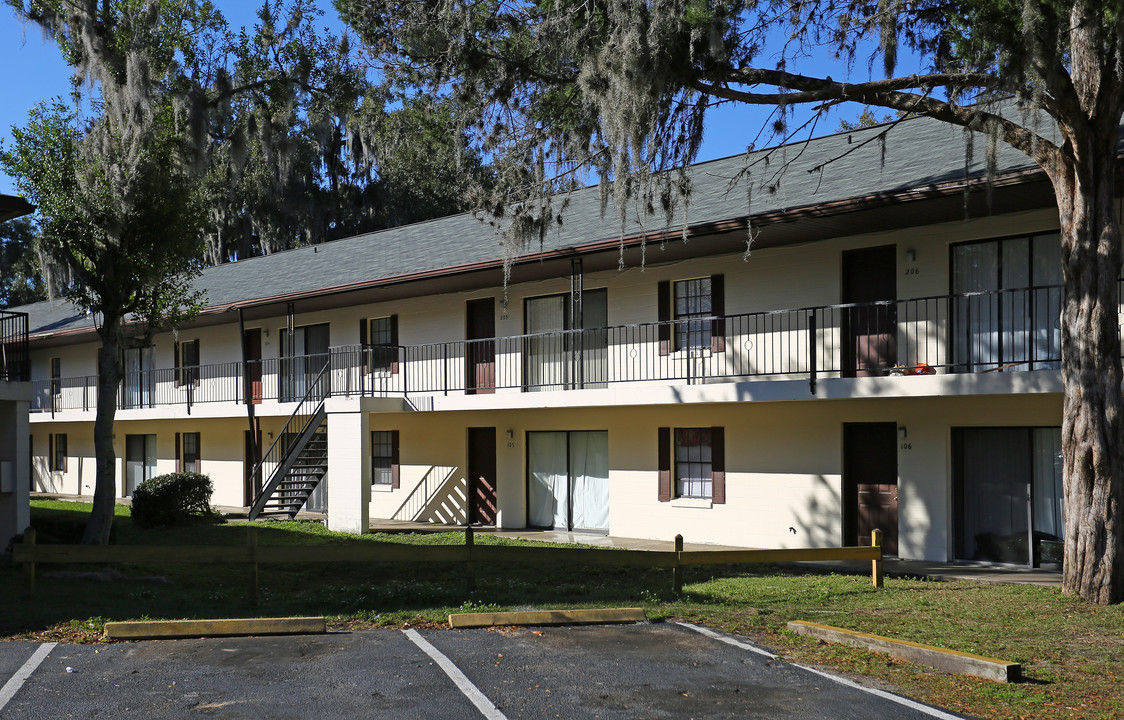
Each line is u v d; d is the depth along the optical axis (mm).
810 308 15156
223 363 28234
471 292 22609
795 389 15617
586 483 21203
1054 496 14891
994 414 15305
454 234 24391
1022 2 9805
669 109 12109
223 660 8500
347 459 21328
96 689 7488
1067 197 11828
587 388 20406
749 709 7195
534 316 21609
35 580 12609
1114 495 11562
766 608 11445
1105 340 11594
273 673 8055
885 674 8297
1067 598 11789
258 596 12250
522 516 22000
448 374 23062
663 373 19156
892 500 16594
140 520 22188
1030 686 7938
